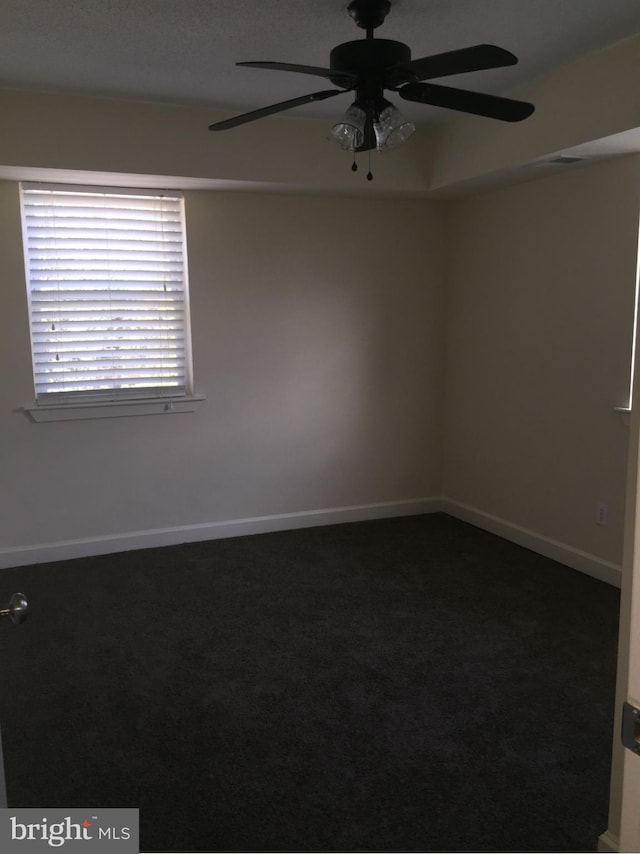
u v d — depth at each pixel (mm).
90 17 2436
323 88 3238
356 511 4633
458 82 3219
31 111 3258
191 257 3982
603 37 2713
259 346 4219
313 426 4438
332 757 2178
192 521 4230
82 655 2830
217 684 2607
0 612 1226
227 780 2074
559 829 1867
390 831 1862
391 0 2348
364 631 3020
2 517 3801
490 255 4203
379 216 4398
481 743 2242
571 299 3615
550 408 3818
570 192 3572
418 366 4660
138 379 4027
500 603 3297
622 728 901
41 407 3762
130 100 3400
